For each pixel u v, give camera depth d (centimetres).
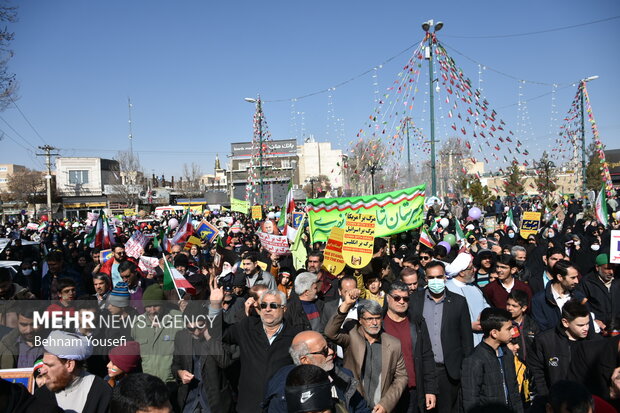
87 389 371
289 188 1363
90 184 7569
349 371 406
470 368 442
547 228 1527
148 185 8031
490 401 434
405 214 977
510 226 1681
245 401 442
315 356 369
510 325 438
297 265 899
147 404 280
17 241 1362
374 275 645
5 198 7244
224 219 2225
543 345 475
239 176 5247
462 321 538
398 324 510
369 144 1742
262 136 2467
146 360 450
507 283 654
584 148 2394
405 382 448
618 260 640
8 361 452
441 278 538
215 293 471
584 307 446
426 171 3117
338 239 729
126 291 484
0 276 578
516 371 509
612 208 2039
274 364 443
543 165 2755
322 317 545
